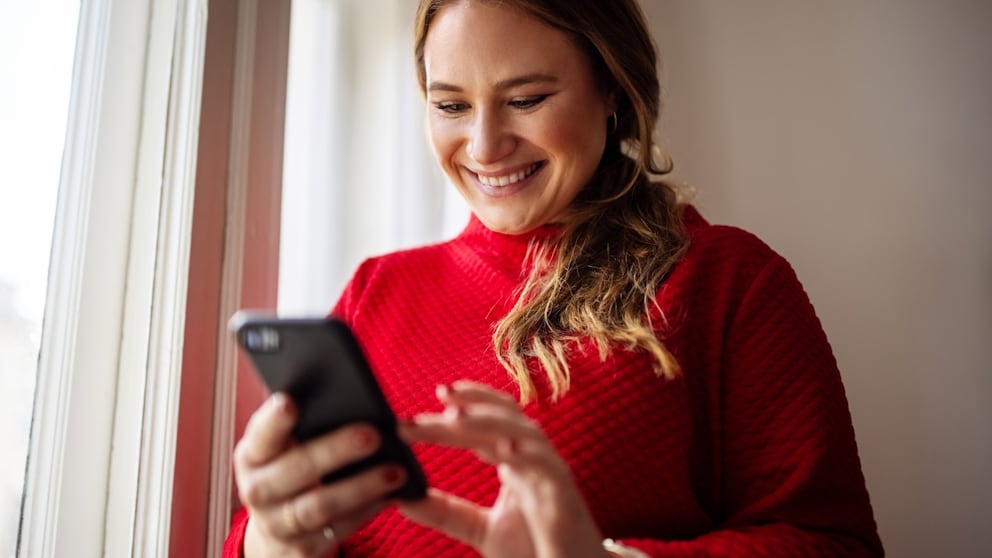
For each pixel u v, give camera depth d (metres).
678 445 0.69
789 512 0.65
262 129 1.02
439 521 0.49
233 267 0.96
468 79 0.76
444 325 0.82
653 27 1.27
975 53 1.13
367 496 0.46
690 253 0.77
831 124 1.17
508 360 0.72
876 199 1.14
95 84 0.93
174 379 0.88
